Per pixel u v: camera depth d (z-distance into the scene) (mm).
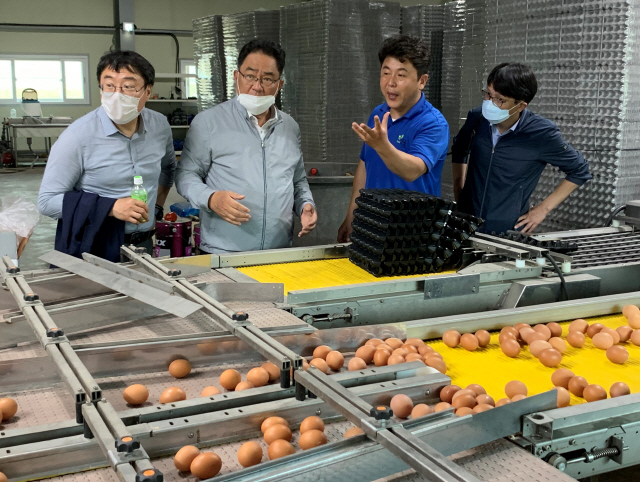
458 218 2484
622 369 1771
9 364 1470
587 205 3564
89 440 1155
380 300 2092
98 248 2492
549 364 1756
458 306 2225
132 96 2412
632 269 2477
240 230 2828
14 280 1877
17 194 10094
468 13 4664
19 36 14180
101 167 2531
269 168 2842
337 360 1676
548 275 2352
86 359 1556
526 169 3045
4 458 1088
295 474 1012
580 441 1280
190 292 1877
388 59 2736
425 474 932
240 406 1355
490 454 1215
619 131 3346
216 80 7727
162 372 1642
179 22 14914
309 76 6262
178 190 2846
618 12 3250
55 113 14961
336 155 6309
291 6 6297
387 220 2293
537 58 3725
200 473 1140
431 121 2787
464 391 1437
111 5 14523
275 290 2086
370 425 1065
